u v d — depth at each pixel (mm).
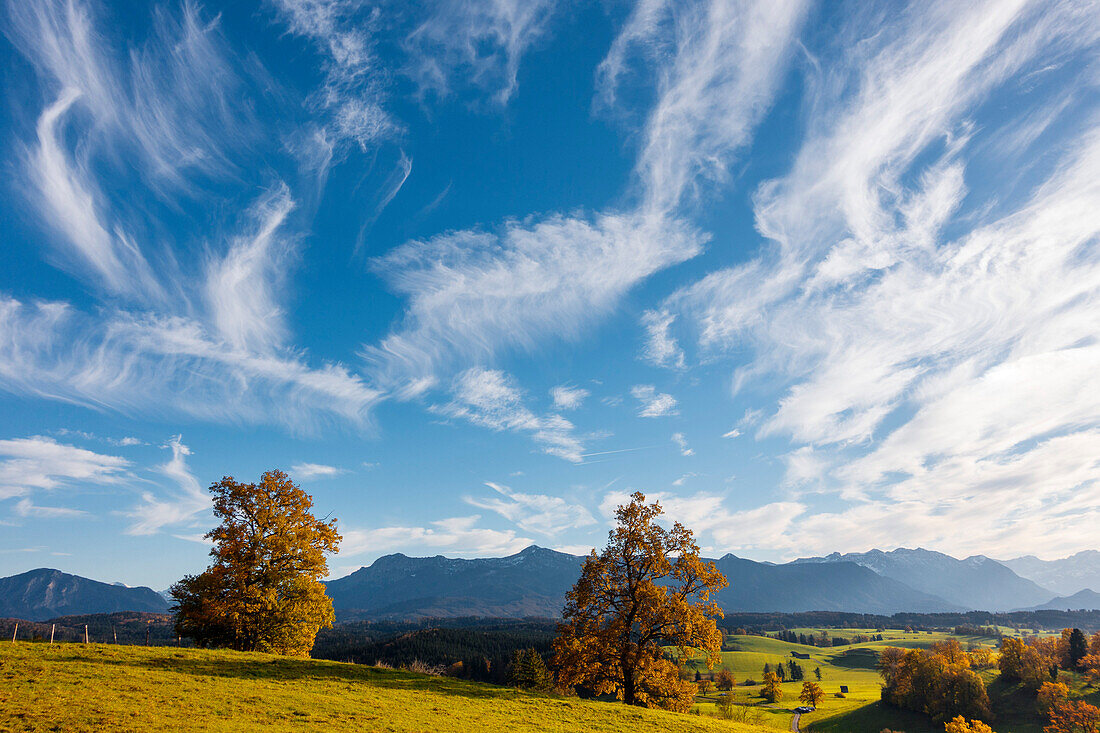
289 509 47625
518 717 30953
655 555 42188
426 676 40156
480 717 29562
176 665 32219
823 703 162875
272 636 45438
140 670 29516
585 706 36312
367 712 27109
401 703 30219
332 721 24656
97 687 25047
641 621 41750
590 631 41625
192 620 43125
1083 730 102875
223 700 25703
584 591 42469
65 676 26406
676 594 41500
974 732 99938
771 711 152500
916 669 131250
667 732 32250
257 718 23562
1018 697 124812
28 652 30906
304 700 27734
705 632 40500
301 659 39469
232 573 44156
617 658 41719
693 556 42531
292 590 46125
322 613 48156
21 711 20406
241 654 38312
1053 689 113000
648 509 43531
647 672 41406
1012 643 133375
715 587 42281
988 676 139375
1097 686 120500
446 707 30828
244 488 46344
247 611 43438
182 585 44344
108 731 19422
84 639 37344
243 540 44844
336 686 32125
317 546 48469
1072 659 138875
